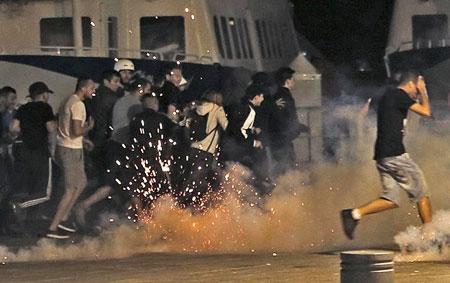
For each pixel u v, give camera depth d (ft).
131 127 74.54
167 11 90.17
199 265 56.65
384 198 61.41
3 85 78.02
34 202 73.41
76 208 72.33
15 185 73.61
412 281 50.14
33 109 73.15
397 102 60.75
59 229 69.97
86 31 86.84
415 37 100.42
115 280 51.85
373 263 39.01
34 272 55.16
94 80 79.10
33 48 84.58
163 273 53.72
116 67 79.10
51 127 73.31
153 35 90.43
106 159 74.23
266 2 107.24
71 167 69.56
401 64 97.40
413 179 61.21
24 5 84.84
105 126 74.74
